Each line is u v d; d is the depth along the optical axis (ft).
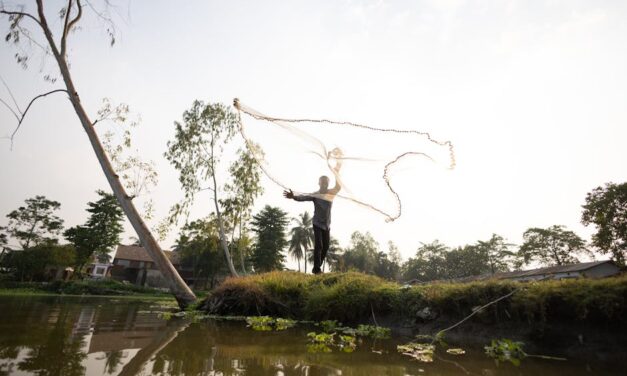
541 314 11.03
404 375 6.87
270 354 8.71
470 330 13.10
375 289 17.67
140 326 14.51
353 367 7.48
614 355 9.26
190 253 146.00
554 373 7.38
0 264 141.79
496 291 12.89
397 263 247.50
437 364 8.15
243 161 70.69
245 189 69.56
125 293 117.08
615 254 89.86
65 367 6.23
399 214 15.96
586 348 9.91
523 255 152.25
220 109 68.18
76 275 146.51
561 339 10.47
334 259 189.06
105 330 12.42
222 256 163.43
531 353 9.94
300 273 26.21
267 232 169.78
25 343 8.68
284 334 13.24
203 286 178.19
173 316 21.38
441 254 237.66
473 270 207.10
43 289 105.91
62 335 10.47
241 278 25.27
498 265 200.85
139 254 197.57
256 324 17.10
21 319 15.05
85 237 144.66
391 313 16.58
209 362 7.38
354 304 17.65
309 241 194.49
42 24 35.32
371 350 9.91
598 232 92.84
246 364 7.34
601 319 10.25
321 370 7.07
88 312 22.12
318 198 22.67
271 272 27.25
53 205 171.42
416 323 15.06
